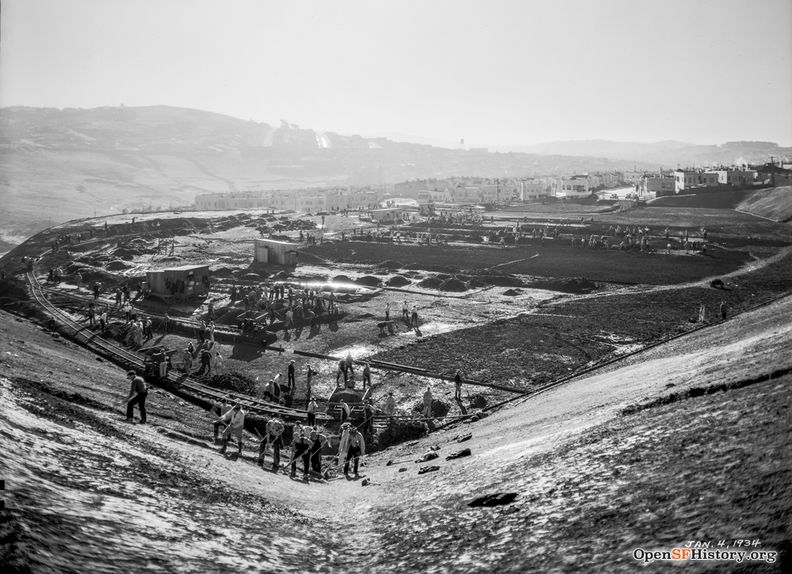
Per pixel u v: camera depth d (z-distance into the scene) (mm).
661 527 8672
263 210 145625
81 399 21766
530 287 69375
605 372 33625
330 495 18094
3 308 57406
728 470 9648
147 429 20594
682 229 108562
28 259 77375
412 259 85625
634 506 9688
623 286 68562
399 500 15156
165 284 60094
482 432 24891
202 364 39031
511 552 9547
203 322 49812
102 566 8078
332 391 36125
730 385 15023
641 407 16484
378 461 25094
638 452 12281
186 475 14898
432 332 49469
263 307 55312
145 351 43844
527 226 113062
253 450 24000
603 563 8242
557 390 31750
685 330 48156
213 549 10047
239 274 75312
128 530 9633
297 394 35719
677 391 16219
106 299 61469
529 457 15234
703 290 64250
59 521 8891
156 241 97062
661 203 150375
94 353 43000
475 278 71625
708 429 12016
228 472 17500
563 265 80438
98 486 11391
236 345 46562
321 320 53219
